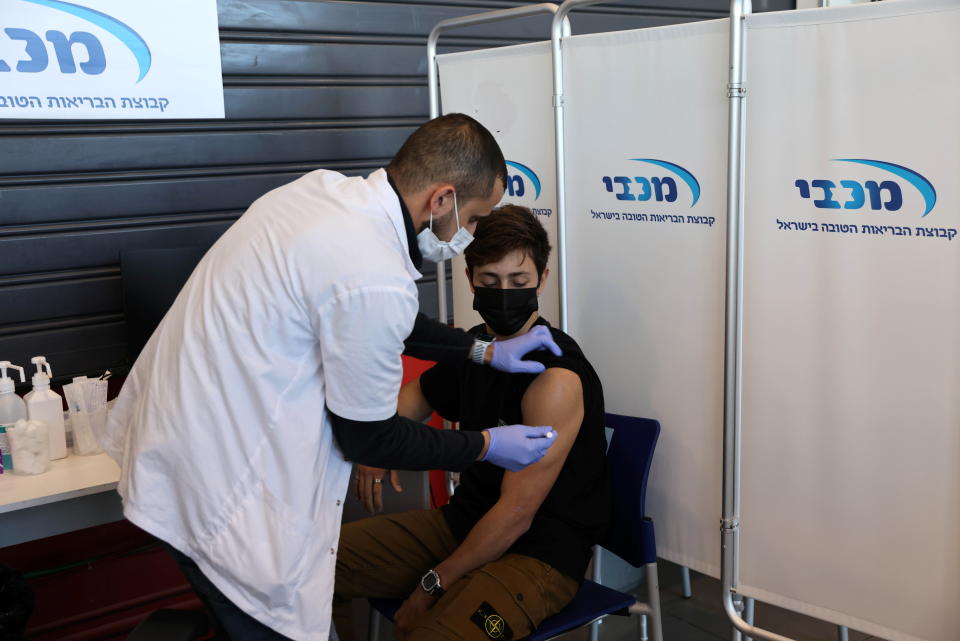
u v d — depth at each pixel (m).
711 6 3.97
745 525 1.88
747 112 1.71
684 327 1.92
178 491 1.39
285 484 1.38
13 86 2.46
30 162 2.55
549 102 2.13
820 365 1.71
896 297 1.58
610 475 1.95
